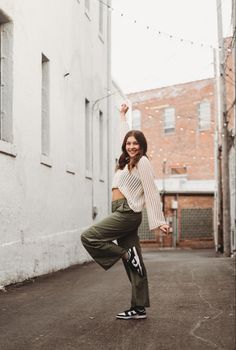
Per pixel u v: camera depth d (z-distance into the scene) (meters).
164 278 7.89
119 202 4.30
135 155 4.33
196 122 42.72
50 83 9.39
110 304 5.21
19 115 7.52
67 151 10.67
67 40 10.84
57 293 6.04
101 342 3.64
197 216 34.22
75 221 11.30
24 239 7.58
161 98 44.69
